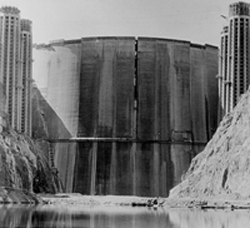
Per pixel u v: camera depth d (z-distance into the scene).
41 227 115.19
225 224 126.12
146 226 122.12
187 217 142.75
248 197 185.62
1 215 137.25
